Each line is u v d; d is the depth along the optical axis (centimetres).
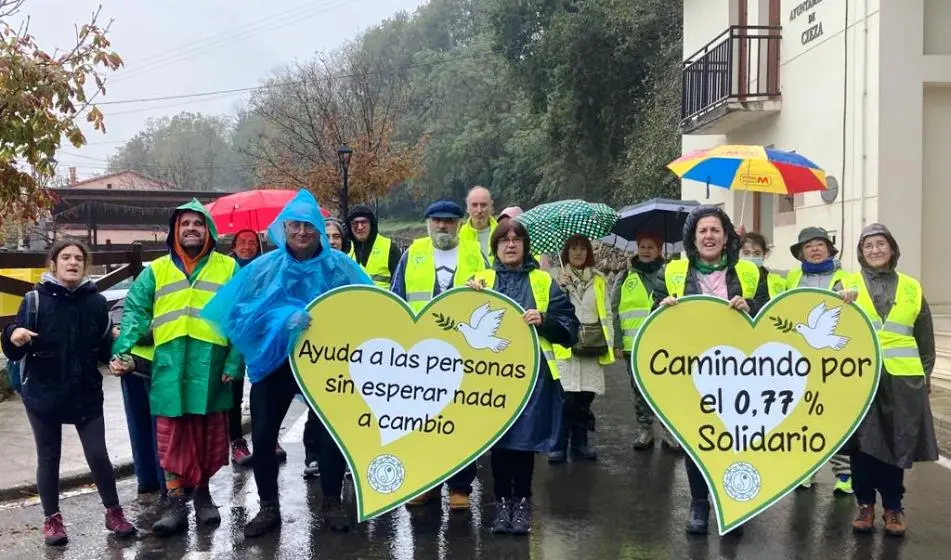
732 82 1416
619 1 2677
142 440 591
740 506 497
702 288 514
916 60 1071
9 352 482
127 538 514
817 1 1227
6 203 997
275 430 524
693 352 500
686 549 494
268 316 498
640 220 917
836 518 553
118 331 532
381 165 2966
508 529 520
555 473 672
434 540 511
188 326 516
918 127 1075
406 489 506
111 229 2998
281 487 627
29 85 906
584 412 718
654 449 757
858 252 534
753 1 1445
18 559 478
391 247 700
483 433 506
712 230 507
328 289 516
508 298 504
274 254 516
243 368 538
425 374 507
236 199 913
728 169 834
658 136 2308
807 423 498
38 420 497
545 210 730
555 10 3184
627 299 755
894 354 500
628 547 498
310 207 511
